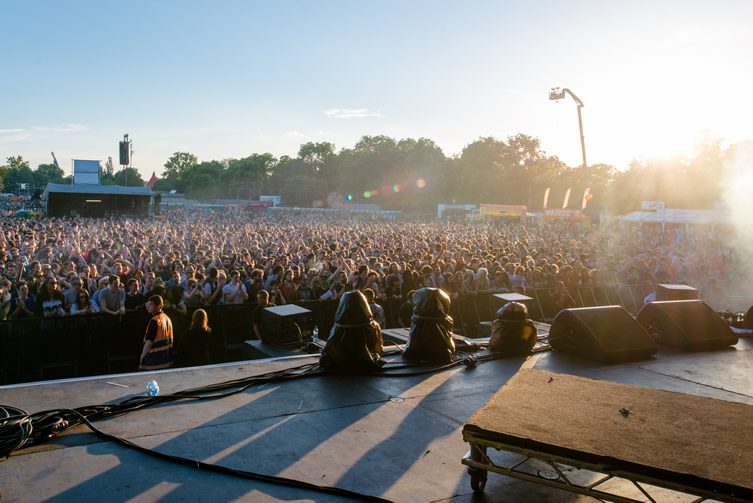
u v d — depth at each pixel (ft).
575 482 12.88
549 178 347.36
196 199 475.72
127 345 30.81
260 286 38.37
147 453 13.82
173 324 31.45
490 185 347.77
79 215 187.21
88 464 13.12
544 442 10.84
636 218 138.10
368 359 21.30
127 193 193.77
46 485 12.03
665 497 12.15
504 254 65.51
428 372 21.80
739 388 20.58
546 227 156.15
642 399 13.07
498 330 25.32
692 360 24.49
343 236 102.94
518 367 23.00
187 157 625.82
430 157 397.80
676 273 64.59
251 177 512.63
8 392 17.83
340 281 41.34
